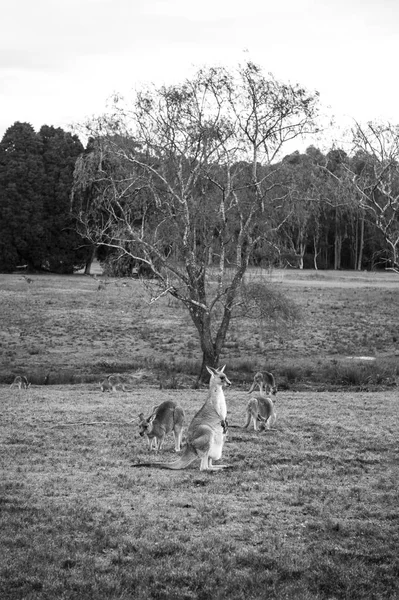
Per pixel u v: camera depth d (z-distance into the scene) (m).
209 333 38.78
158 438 19.50
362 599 11.02
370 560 12.34
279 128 38.44
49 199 95.75
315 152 42.91
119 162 39.19
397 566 12.05
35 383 38.28
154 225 40.56
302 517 14.27
